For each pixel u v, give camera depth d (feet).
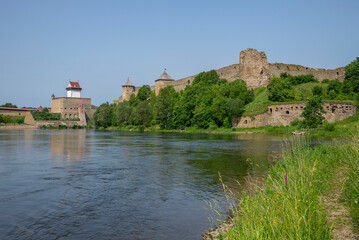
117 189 44.04
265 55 281.74
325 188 32.37
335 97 205.67
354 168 30.42
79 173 57.06
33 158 79.10
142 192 42.32
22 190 43.32
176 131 272.72
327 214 24.52
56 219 31.22
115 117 411.34
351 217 23.77
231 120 238.07
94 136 199.52
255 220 23.61
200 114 254.68
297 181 30.83
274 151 89.71
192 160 73.82
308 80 253.03
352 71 226.17
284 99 214.69
